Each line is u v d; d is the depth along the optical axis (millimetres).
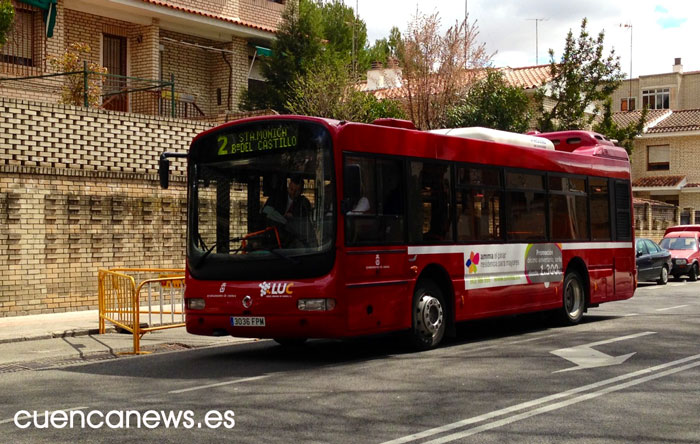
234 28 26625
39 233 16203
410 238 11508
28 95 21250
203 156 11508
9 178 15727
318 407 7848
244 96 26219
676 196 50500
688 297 21906
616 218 16516
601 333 13523
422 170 11836
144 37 25125
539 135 16641
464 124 29000
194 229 11391
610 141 16812
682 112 53406
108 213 17359
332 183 10508
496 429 6945
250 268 10828
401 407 7816
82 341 13547
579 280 15273
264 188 10953
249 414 7586
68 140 16719
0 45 17188
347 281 10492
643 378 9281
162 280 13305
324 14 39188
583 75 30156
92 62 24188
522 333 13891
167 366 10867
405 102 32188
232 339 13984
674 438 6637
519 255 13641
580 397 8250
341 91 26031
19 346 12992
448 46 32125
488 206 13062
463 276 12438
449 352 11547
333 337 10516
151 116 18266
